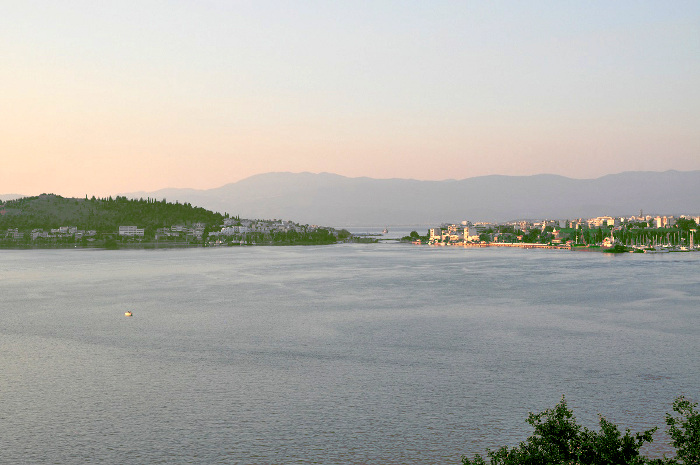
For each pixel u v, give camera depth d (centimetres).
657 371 8969
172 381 8619
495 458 4747
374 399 7762
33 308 16200
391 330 12469
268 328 12800
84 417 7188
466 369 9156
